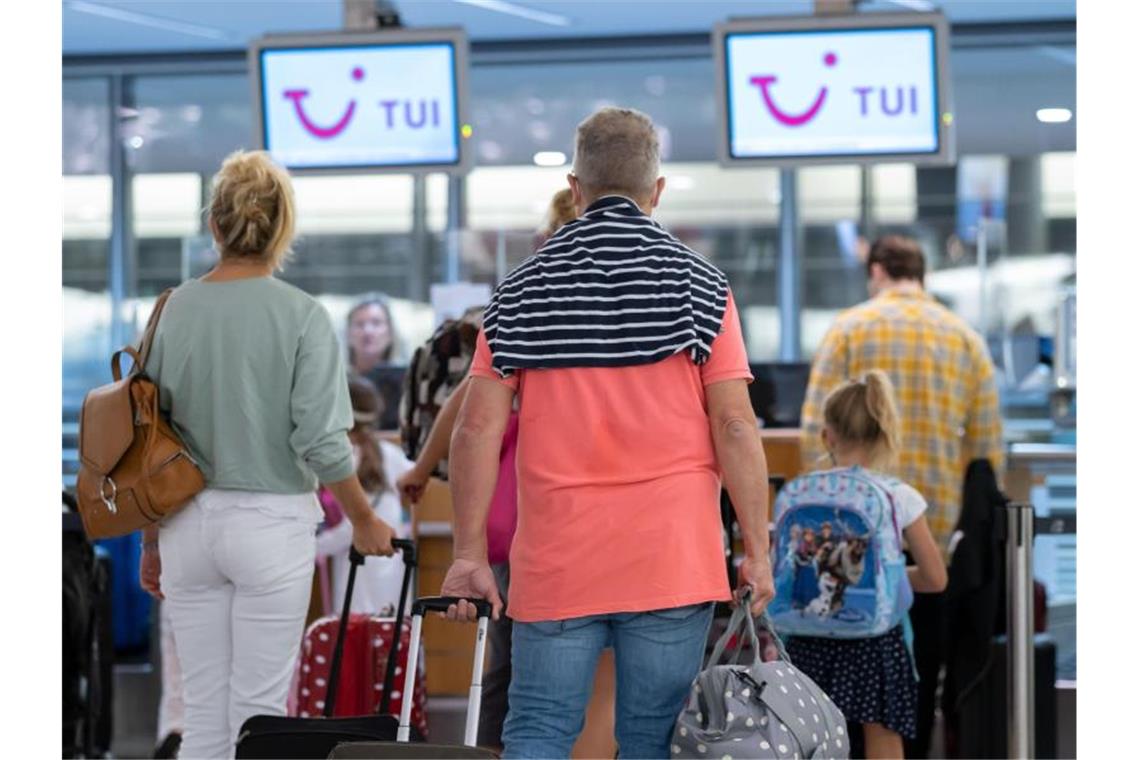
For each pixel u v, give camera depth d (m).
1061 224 16.56
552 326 4.61
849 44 10.10
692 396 4.65
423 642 9.15
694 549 4.59
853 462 7.14
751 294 16.83
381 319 14.53
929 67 10.07
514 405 6.27
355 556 6.25
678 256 4.66
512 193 17.19
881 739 7.15
